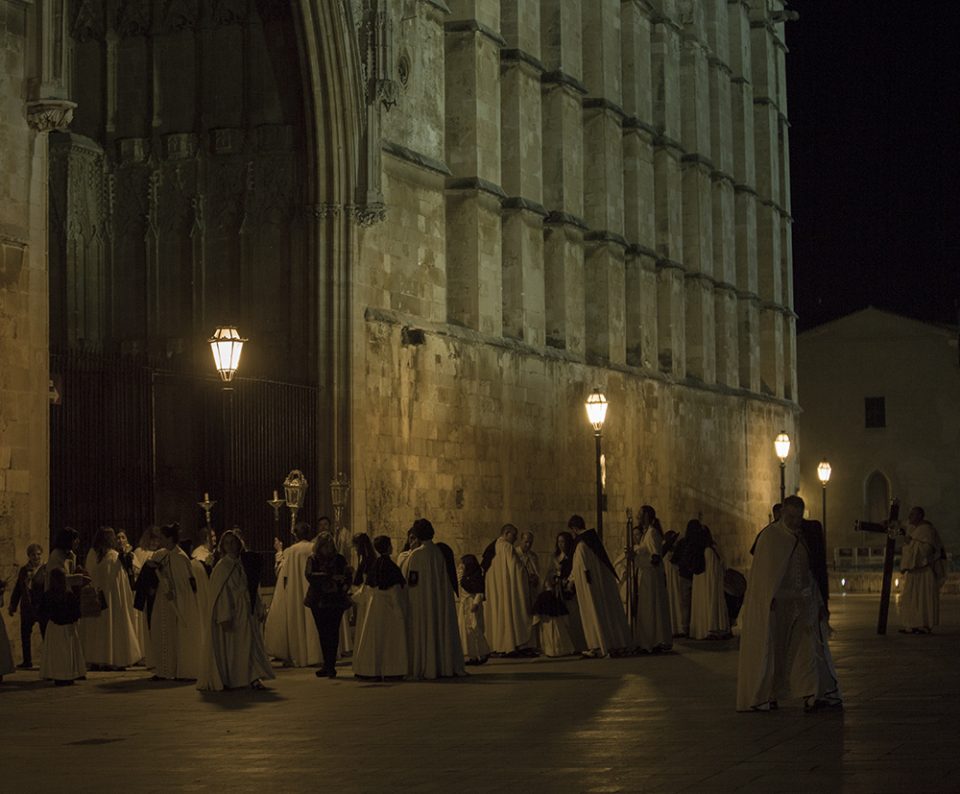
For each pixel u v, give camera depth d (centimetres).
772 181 7044
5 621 2555
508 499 4253
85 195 3653
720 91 6359
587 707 1862
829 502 8762
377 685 2233
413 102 3862
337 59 3459
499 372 4231
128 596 2597
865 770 1282
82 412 2797
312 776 1352
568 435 4684
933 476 8612
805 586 1722
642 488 5291
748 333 6638
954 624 3584
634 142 5397
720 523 6103
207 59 3666
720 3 6419
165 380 3247
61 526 2752
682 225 5972
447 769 1370
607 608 2745
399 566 2417
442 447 3900
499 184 4316
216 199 3631
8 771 1421
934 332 8631
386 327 3647
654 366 5488
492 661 2700
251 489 3262
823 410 8800
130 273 3678
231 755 1500
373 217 3525
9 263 2605
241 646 2186
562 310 4756
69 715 1884
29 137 2667
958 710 1712
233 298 3603
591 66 5138
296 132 3581
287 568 2625
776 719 1664
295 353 3522
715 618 3216
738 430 6381
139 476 2862
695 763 1354
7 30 2623
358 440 3497
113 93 3725
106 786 1323
